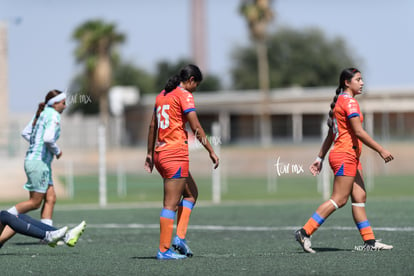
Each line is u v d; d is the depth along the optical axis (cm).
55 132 3145
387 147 15988
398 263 2442
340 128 2875
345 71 2900
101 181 7081
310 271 2323
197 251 3247
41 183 3155
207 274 2319
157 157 2734
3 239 2941
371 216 5000
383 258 2569
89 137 17275
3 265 2639
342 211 5456
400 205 6178
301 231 2877
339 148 2878
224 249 3344
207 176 13688
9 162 8425
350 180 2877
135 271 2427
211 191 9744
